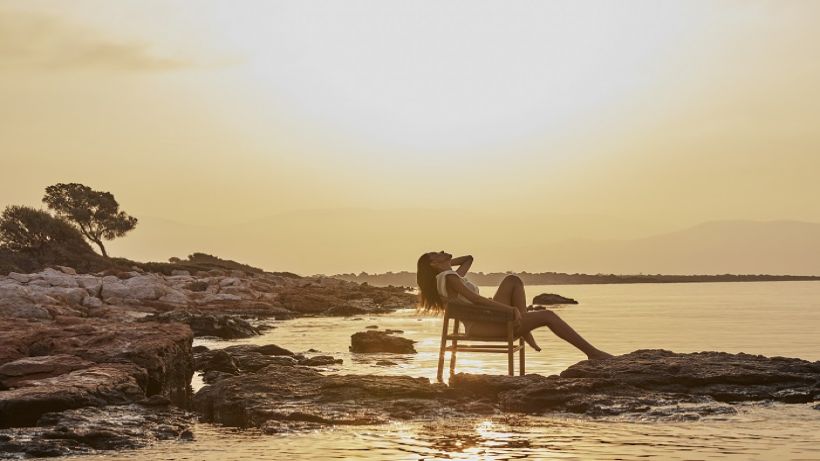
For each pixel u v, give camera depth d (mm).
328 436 8039
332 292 68000
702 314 41594
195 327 29406
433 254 11773
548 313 11523
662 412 8867
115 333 14062
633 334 27109
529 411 9359
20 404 8859
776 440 7340
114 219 110875
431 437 7840
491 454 6926
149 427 8383
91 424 8297
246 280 70125
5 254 80875
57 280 44281
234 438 8062
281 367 11914
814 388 9930
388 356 19500
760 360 11352
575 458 6684
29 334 13336
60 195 108625
